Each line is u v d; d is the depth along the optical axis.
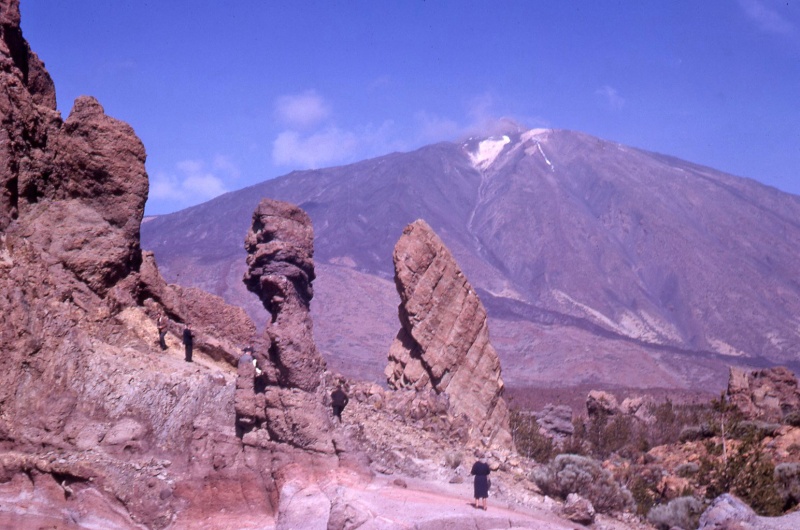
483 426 43.00
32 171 30.19
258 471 27.31
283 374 28.31
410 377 42.16
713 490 38.53
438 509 25.02
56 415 26.44
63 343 27.19
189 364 29.92
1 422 25.95
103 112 31.98
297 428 27.56
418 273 43.06
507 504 29.61
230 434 28.02
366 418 35.84
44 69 33.12
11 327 26.53
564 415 79.44
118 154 31.64
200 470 27.00
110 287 31.17
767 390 67.25
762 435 51.28
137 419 27.09
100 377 27.27
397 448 33.06
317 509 25.39
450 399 42.31
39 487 25.52
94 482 25.66
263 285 30.17
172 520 26.09
